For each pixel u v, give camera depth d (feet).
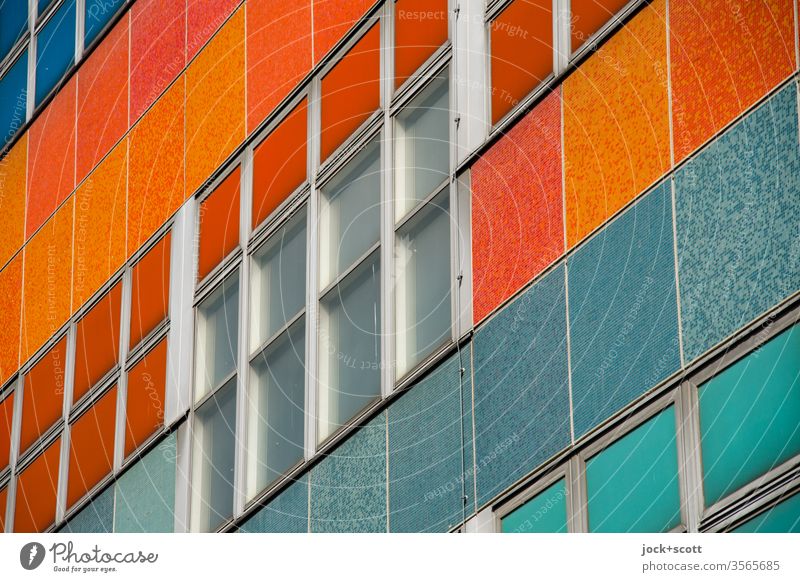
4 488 80.59
